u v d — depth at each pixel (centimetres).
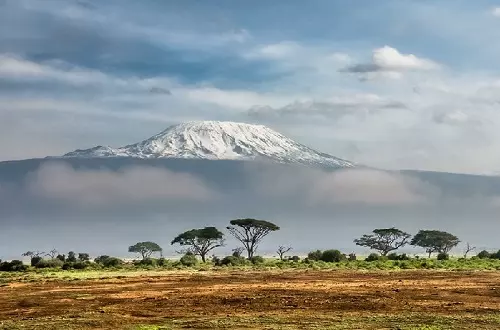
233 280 5372
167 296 3941
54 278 6006
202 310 3219
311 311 3114
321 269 7762
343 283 4881
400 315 2939
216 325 2703
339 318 2853
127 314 3122
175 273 6938
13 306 3572
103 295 4072
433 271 6719
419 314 2967
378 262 9406
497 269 7206
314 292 4062
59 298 3922
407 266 7994
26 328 2706
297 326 2650
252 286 4650
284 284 4825
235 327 2648
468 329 2555
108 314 3112
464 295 3800
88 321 2875
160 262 10144
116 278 5838
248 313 3075
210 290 4331
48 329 2678
